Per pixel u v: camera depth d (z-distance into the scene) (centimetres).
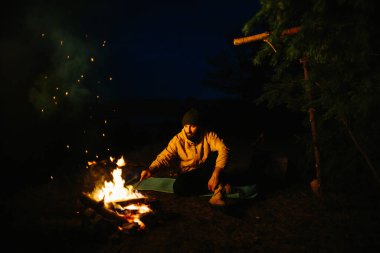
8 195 561
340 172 450
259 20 335
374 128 419
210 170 538
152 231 425
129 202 472
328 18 307
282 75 466
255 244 388
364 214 439
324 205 473
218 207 474
